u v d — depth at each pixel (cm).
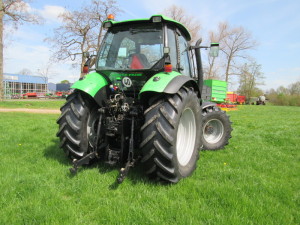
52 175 313
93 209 236
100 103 333
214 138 494
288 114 1600
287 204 258
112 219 215
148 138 275
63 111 338
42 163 366
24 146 471
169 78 297
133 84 344
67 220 215
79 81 340
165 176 287
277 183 309
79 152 334
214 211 234
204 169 356
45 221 214
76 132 324
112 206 238
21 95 4159
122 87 344
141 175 316
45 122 836
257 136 645
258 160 412
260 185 295
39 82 5803
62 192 269
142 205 241
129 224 211
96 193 265
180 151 336
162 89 278
